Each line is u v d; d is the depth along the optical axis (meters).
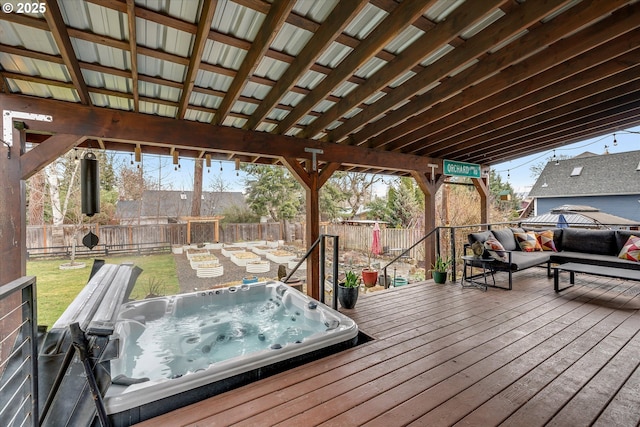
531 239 5.21
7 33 2.17
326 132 4.58
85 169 2.92
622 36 2.55
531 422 1.67
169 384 1.88
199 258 9.73
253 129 3.85
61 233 10.29
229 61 2.70
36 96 2.96
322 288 3.72
